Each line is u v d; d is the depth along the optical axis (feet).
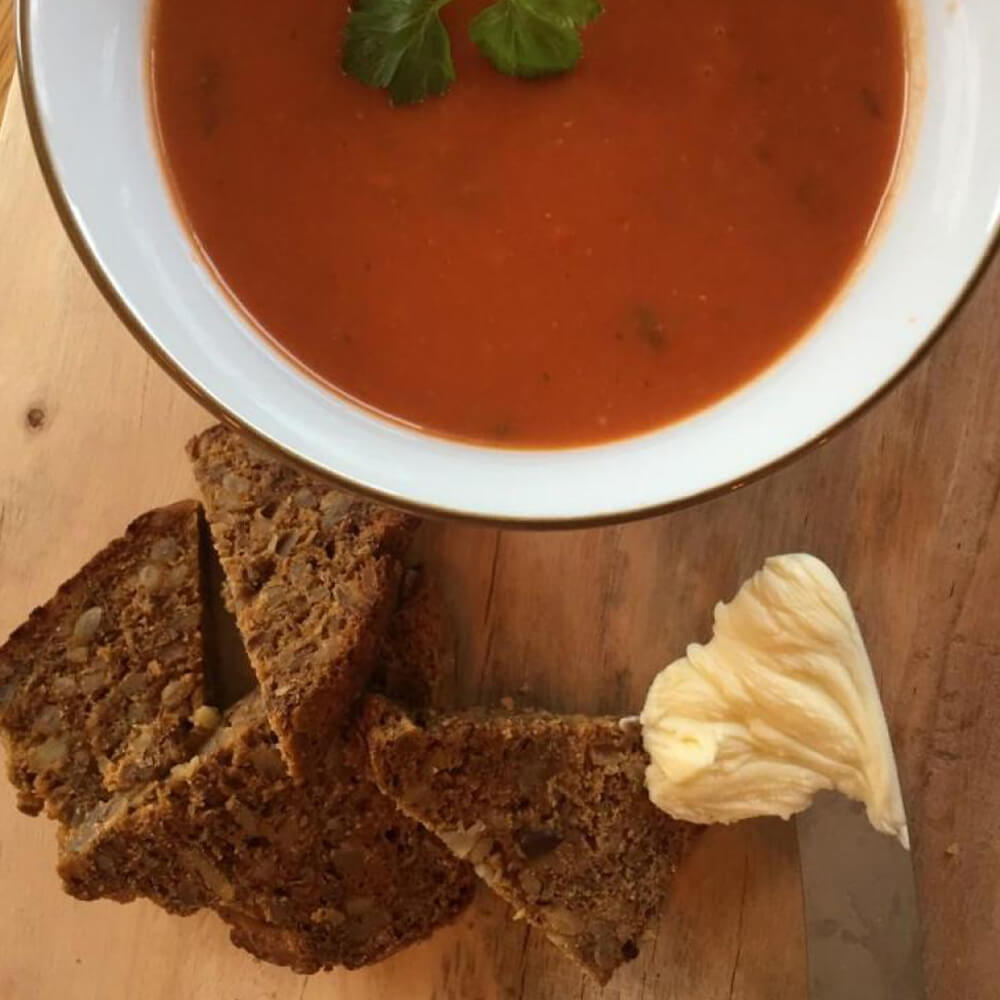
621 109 0.62
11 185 0.76
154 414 0.76
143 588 0.75
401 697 0.75
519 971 0.75
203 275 0.61
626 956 0.73
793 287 0.62
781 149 0.62
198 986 0.75
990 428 0.74
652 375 0.62
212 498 0.74
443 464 0.60
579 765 0.73
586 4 0.60
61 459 0.76
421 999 0.75
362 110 0.62
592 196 0.62
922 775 0.74
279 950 0.74
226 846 0.75
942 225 0.61
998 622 0.74
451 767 0.72
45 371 0.76
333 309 0.61
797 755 0.70
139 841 0.73
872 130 0.63
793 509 0.74
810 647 0.69
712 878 0.74
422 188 0.62
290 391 0.60
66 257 0.76
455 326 0.61
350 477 0.59
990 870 0.73
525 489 0.60
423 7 0.60
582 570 0.74
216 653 0.78
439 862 0.75
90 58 0.60
